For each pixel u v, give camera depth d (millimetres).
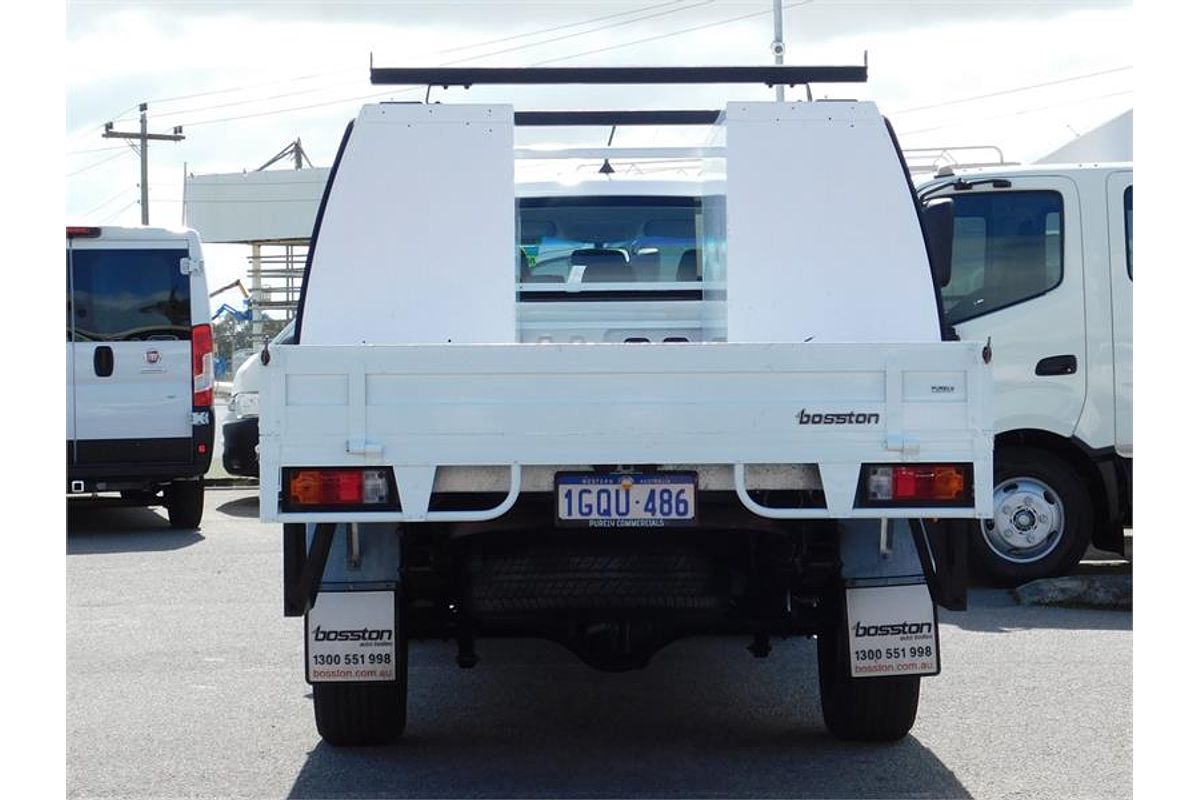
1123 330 10359
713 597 6090
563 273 8633
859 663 6156
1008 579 10398
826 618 6320
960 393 5547
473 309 6578
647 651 6281
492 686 7922
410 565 6129
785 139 6699
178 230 14266
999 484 10391
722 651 8859
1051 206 10445
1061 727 6773
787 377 5520
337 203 6590
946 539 5824
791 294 6652
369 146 6613
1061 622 9297
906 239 6676
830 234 6676
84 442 14102
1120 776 6004
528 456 5500
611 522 5578
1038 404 10352
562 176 8695
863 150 6699
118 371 14141
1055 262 10422
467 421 5504
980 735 6664
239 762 6320
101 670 8164
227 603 10352
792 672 8234
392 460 5488
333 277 6566
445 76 6758
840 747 6523
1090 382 10367
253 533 14602
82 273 14094
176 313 14227
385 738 6516
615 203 8602
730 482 5602
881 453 5535
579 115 7859
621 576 6070
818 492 5695
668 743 6648
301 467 5484
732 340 6652
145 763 6309
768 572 6203
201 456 14266
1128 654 8312
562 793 5832
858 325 6652
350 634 6121
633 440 5508
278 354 5469
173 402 14219
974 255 10484
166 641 8977
